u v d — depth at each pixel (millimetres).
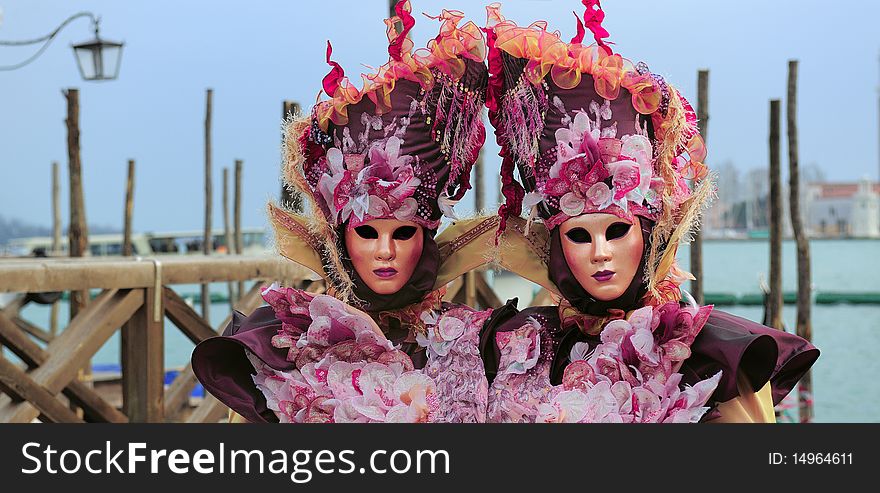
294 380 1861
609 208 1787
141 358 3955
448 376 1902
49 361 3691
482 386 1882
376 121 1872
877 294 21188
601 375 1804
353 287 1936
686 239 1895
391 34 1892
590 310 1869
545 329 1934
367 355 1890
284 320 1925
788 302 20953
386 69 1868
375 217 1856
